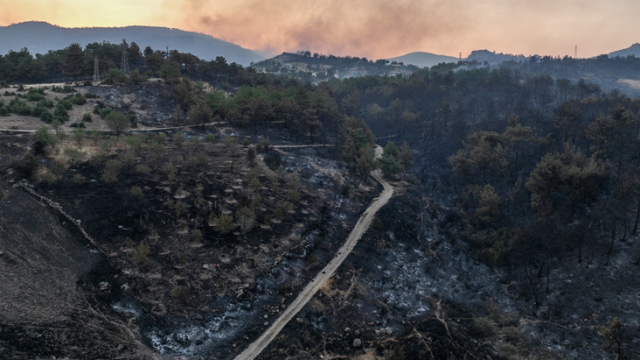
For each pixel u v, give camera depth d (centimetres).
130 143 9562
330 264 7712
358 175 12206
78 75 16662
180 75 17838
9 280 5153
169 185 8512
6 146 8375
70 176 7869
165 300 5716
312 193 10238
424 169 13838
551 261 7969
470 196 11475
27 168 7544
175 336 5241
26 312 4772
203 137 12419
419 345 5931
